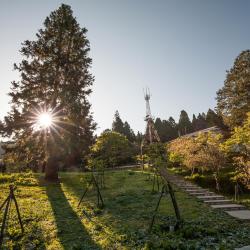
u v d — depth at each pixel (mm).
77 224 12469
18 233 11008
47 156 26266
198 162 24641
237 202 17031
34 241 10250
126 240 10141
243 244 9766
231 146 24734
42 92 27172
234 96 43094
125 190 20312
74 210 15078
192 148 26750
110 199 17797
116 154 33344
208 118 53812
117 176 28219
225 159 24297
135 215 13711
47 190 21625
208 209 14930
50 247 9727
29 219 13000
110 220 12914
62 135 26203
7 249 9562
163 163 28312
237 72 43438
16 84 26922
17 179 26359
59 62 28031
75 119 26547
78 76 28125
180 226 11195
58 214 14281
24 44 28016
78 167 43656
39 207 15562
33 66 27484
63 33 29109
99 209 15078
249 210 14992
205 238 10195
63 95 26188
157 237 10305
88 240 10375
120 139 31766
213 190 22297
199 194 19000
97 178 24375
